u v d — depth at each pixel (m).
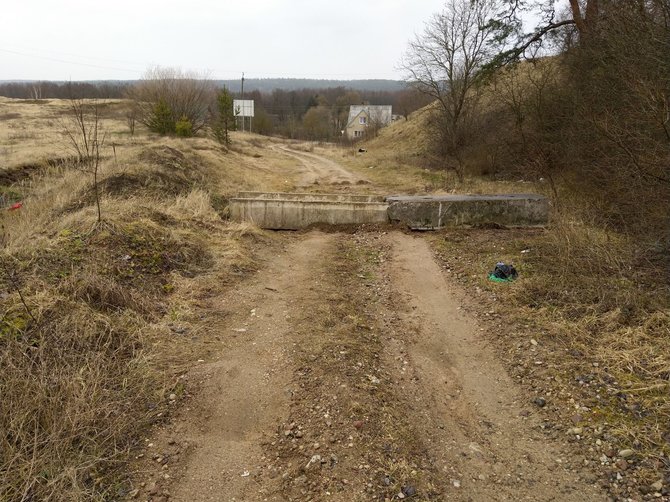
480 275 6.62
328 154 33.34
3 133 22.58
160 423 3.45
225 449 3.26
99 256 5.64
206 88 34.38
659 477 3.02
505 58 15.29
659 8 7.54
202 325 4.94
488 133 18.73
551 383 4.10
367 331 5.10
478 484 3.09
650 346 4.31
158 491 2.86
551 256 6.83
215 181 12.37
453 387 4.22
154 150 11.62
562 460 3.27
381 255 7.75
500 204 9.14
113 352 4.07
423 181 16.86
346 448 3.25
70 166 10.53
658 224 6.51
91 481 2.89
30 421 3.15
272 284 6.29
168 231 6.89
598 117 8.37
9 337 3.84
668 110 6.20
